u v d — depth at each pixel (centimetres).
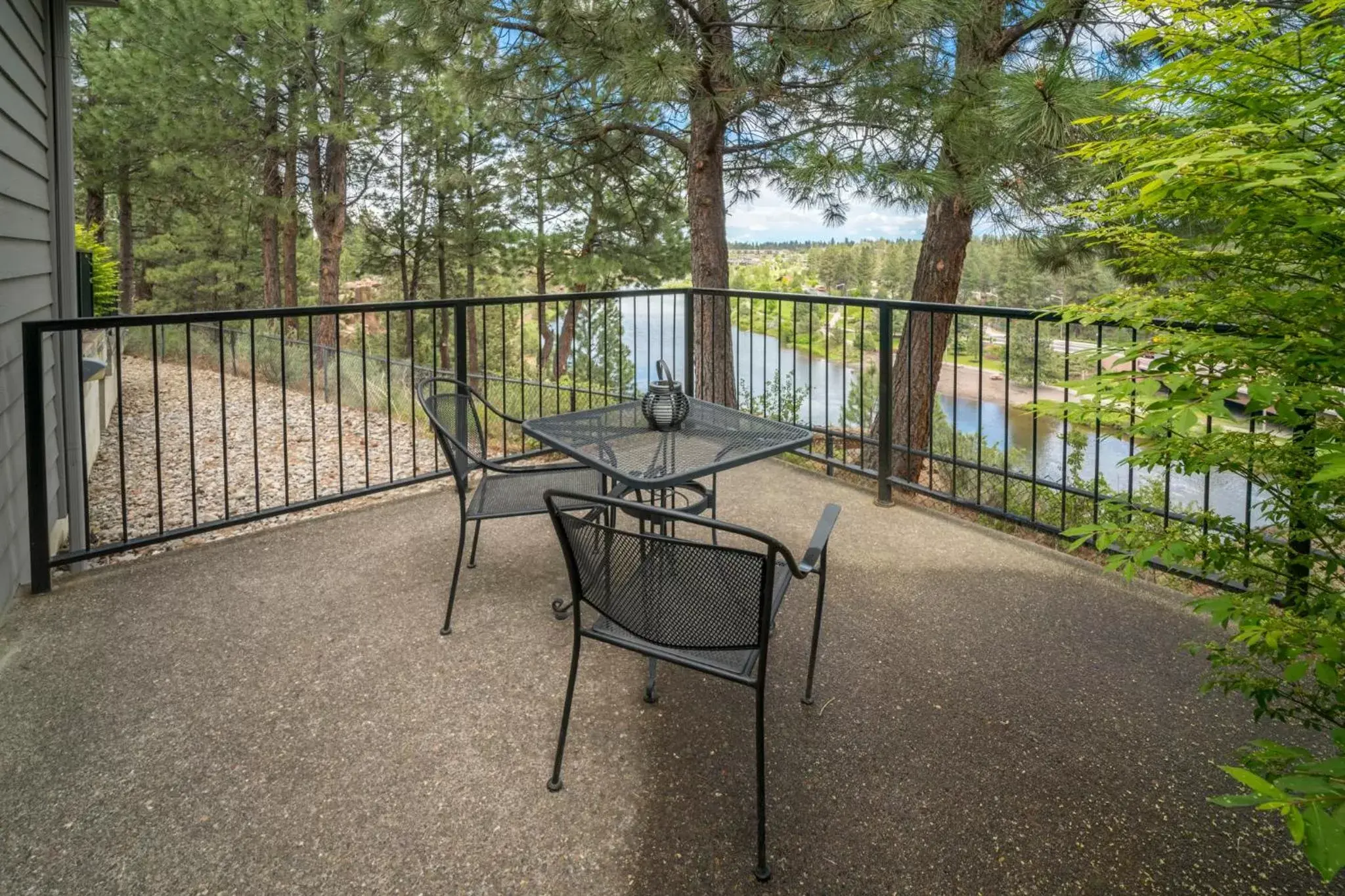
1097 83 385
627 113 675
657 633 162
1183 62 132
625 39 460
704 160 647
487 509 252
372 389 803
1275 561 148
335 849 156
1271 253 134
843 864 153
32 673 220
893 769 181
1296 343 123
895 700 209
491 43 571
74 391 353
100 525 421
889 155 510
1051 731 195
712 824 163
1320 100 112
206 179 1238
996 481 570
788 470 444
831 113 523
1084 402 151
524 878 149
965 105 459
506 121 685
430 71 591
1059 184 466
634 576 160
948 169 489
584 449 240
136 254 1791
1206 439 145
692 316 512
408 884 147
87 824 161
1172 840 159
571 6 470
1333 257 125
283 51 1092
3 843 156
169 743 188
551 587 281
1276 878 149
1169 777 178
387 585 282
